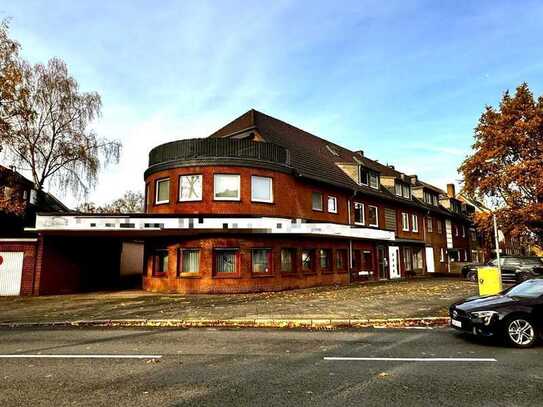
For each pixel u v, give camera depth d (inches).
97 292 788.0
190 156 757.9
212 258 719.1
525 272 866.8
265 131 925.2
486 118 1122.7
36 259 749.3
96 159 989.8
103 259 929.5
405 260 1245.7
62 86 952.3
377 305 511.8
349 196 1003.3
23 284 735.7
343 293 673.0
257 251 750.5
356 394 192.4
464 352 281.1
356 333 360.8
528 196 1027.9
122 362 257.9
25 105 856.3
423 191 1450.5
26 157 912.9
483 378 217.5
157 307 532.7
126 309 521.0
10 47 828.6
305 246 823.7
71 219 690.8
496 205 1099.3
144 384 210.1
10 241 746.8
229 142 767.1
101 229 687.1
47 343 326.6
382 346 302.7
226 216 707.4
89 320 436.5
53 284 762.2
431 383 209.0
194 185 750.5
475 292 661.9
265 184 781.9
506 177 1019.9
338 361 256.7
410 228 1305.4
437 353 277.9
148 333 370.6
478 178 1126.4
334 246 916.6
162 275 760.3
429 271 1396.4
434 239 1466.5
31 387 206.4
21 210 908.6
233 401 183.8
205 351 289.6
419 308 482.0
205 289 706.8
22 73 856.3
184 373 230.5
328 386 205.0
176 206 748.0
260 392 196.2
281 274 763.4
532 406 175.8
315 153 1067.3
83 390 200.8
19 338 352.5
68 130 962.7
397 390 198.1
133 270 1132.5
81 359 267.1
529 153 1034.7
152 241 796.6
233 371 234.2
